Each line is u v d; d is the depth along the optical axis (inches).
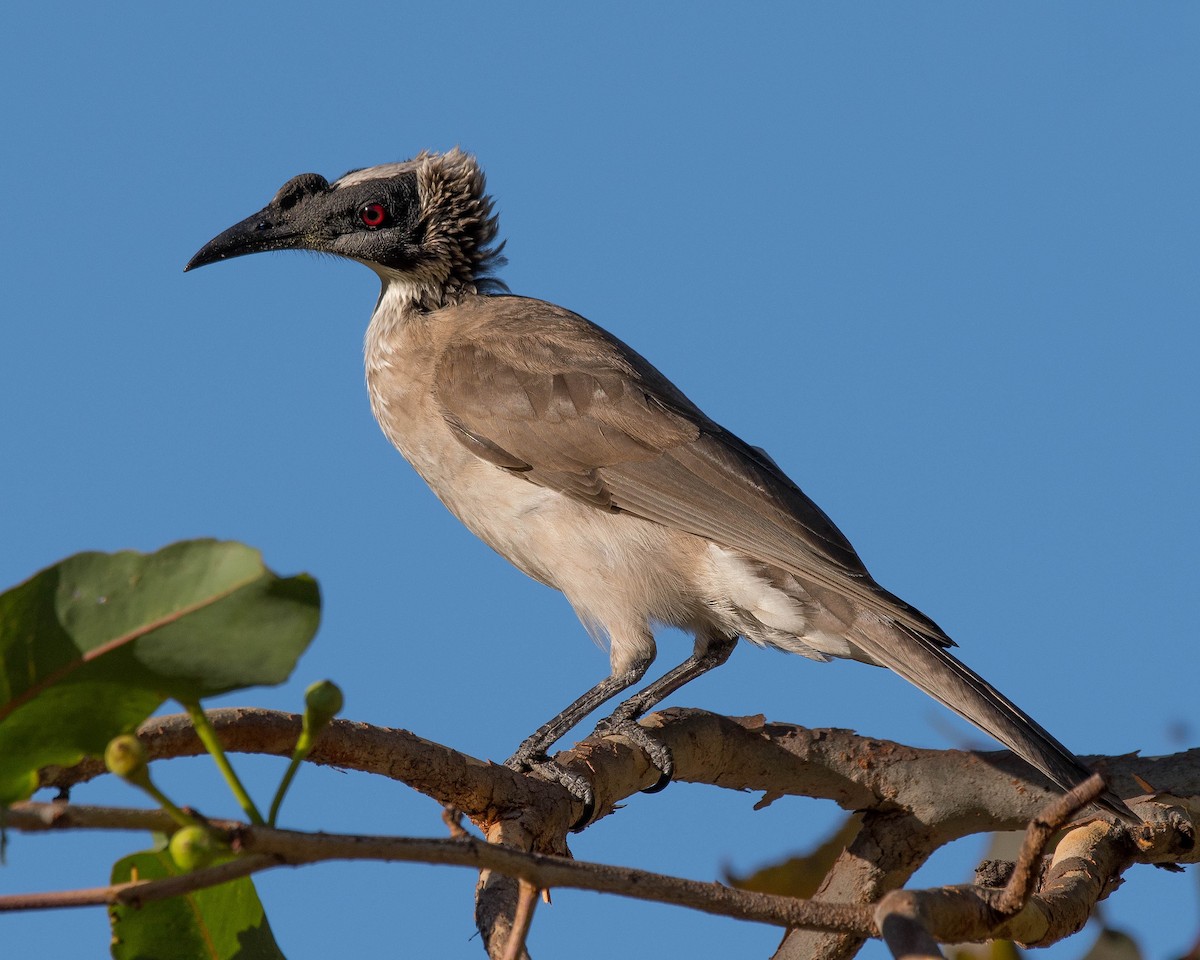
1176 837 385.4
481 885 299.4
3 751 183.9
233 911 243.4
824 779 426.0
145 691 181.5
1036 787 423.5
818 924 215.9
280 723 317.4
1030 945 301.7
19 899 173.3
